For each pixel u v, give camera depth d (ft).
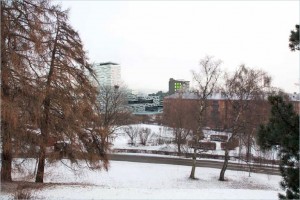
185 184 97.55
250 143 103.04
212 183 100.32
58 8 63.36
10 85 51.75
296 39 23.34
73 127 62.95
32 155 56.54
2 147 51.34
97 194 50.55
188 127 137.69
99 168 70.33
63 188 56.13
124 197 48.29
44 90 56.39
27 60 54.65
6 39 52.60
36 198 47.34
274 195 50.80
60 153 64.44
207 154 145.48
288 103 24.32
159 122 242.58
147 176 105.29
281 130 23.52
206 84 103.55
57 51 64.03
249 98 96.48
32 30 55.01
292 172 23.45
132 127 196.03
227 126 103.65
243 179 106.32
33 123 54.03
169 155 151.53
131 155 149.48
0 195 47.93
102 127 69.62
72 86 64.49
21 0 55.36
